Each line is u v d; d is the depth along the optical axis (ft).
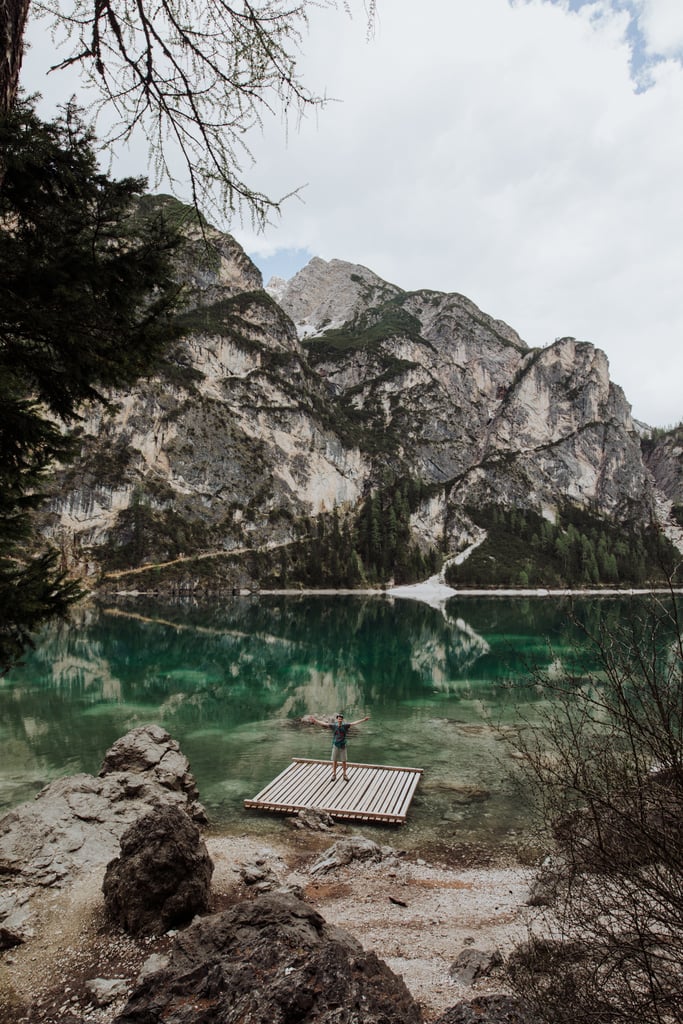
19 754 56.03
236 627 174.60
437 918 27.17
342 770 49.62
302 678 96.48
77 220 12.86
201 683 91.71
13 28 11.39
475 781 49.65
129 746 42.06
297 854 36.60
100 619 191.21
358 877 33.04
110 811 34.86
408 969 20.83
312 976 11.43
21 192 12.78
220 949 13.28
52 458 17.54
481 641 138.82
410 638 149.28
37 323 12.67
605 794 10.12
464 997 18.04
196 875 24.48
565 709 12.25
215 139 11.73
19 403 14.97
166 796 38.45
